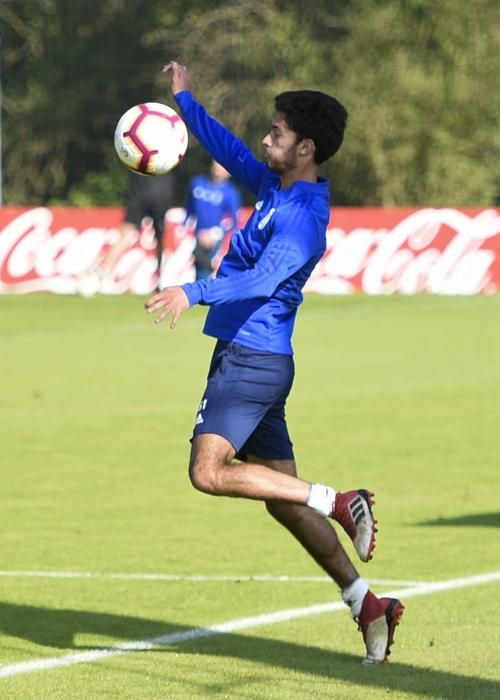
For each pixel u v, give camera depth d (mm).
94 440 49031
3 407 56812
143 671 22391
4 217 112375
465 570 30234
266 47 170750
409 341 81438
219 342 22672
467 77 161750
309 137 22594
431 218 110188
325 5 176125
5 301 105688
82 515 36656
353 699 20625
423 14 164250
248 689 21219
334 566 23031
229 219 91500
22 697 20797
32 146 185875
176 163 25328
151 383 64312
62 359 73562
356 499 21719
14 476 42281
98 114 186750
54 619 26109
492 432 50594
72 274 110875
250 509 37844
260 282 21109
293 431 50812
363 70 163000
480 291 109750
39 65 185750
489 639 24562
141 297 108312
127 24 183875
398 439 49000
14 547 32719
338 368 69625
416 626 25562
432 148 162000
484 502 38281
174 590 28547
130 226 104125
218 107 173125
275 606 27203
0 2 186000
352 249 111188
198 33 175500
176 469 43719
